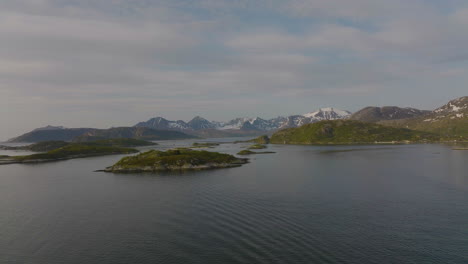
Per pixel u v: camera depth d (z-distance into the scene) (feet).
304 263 117.80
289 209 192.95
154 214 189.98
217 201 218.59
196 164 451.94
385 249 130.21
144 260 125.08
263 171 388.57
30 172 440.45
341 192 244.01
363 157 575.79
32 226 172.55
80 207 213.87
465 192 238.68
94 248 139.13
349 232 150.41
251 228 158.30
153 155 494.18
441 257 122.52
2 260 129.08
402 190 249.34
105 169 445.37
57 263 125.08
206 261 121.80
